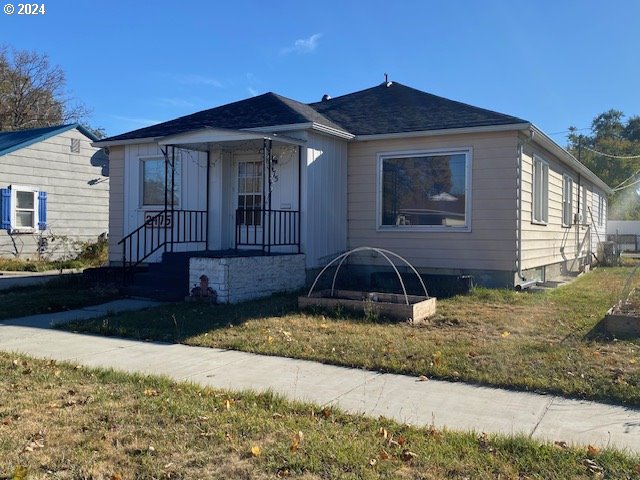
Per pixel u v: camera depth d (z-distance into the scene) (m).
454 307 9.56
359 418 4.59
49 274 16.06
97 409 4.71
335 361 6.44
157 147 14.10
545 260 14.42
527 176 12.36
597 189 25.70
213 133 11.43
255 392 5.27
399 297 9.84
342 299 9.38
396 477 3.53
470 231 12.02
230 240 13.19
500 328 7.92
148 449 3.93
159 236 13.27
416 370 6.01
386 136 12.63
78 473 3.58
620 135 61.69
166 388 5.37
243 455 3.85
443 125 12.18
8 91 37.91
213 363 6.45
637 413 4.79
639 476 3.54
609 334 7.39
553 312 9.12
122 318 8.91
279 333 7.70
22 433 4.18
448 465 3.69
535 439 4.16
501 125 11.42
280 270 11.28
